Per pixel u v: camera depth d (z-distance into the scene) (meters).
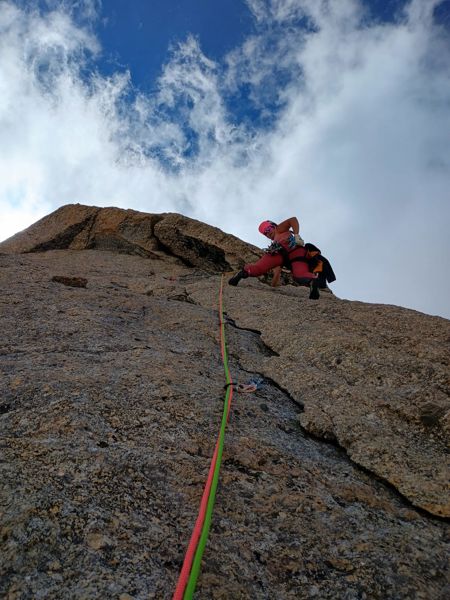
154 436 2.65
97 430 2.58
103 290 6.07
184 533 1.99
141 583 1.68
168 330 4.91
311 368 4.09
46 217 10.27
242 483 2.40
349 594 1.79
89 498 2.05
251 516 2.16
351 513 2.30
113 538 1.85
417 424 3.28
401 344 4.78
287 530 2.11
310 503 2.32
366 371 4.05
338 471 2.72
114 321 4.80
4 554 1.68
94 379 3.18
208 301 6.32
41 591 1.58
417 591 1.82
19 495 1.96
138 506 2.08
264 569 1.87
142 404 2.96
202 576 1.77
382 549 2.04
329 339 4.56
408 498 2.50
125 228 9.77
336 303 6.08
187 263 9.62
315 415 3.23
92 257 9.16
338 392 3.62
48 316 4.58
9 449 2.30
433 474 2.68
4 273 6.08
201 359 4.18
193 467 2.44
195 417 2.95
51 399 2.83
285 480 2.50
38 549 1.73
